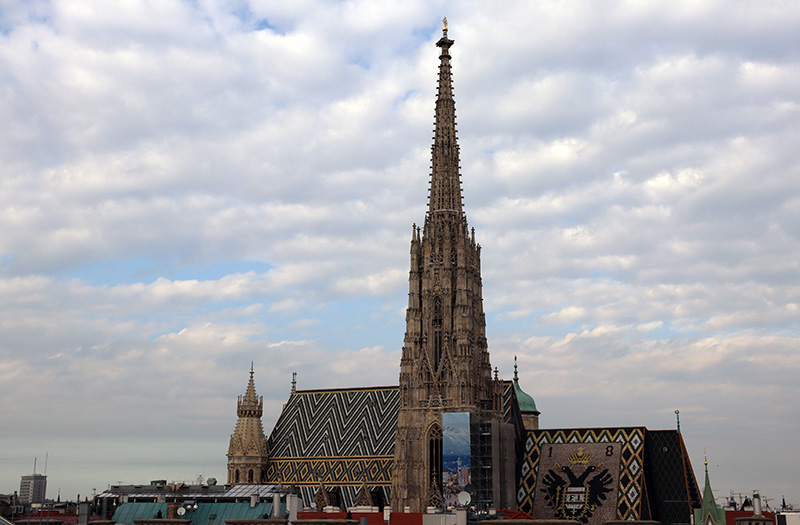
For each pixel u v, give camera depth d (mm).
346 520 144000
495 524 153875
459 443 194875
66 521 170250
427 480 199625
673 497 199500
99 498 180625
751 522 182875
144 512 156250
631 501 195000
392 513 173125
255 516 151000
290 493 167625
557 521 153875
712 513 186125
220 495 175875
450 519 167625
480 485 194500
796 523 193875
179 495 176750
